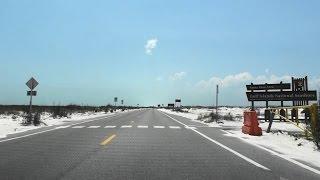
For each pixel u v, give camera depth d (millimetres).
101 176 9031
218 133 22750
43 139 17828
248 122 22188
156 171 9758
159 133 22141
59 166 10398
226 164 11031
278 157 12672
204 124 33938
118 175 9172
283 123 33750
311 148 15523
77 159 11680
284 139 18922
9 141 16812
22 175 9109
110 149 14219
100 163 10945
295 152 14250
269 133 22531
